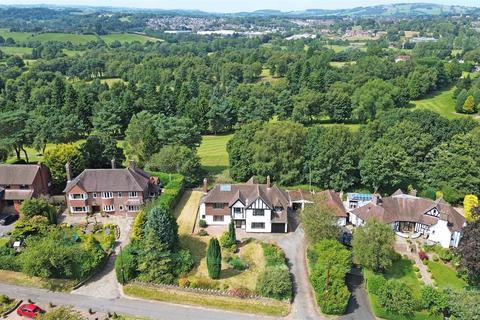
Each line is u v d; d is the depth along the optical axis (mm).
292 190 94688
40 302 61531
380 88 167375
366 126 112625
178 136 115188
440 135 106188
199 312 60781
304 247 77500
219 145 142500
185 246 76125
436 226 78312
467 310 56625
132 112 155375
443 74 198875
